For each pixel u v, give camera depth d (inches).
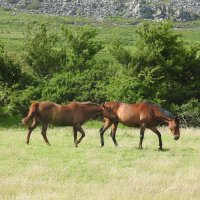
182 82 2080.5
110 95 1875.0
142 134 954.1
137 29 2170.3
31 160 825.5
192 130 1295.5
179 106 1951.3
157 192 606.5
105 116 983.0
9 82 2043.6
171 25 2139.5
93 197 573.6
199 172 726.5
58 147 957.8
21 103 1824.6
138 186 634.2
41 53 2407.7
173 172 758.5
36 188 625.0
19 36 5497.1
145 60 2065.7
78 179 703.7
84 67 2367.1
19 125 1715.1
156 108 954.1
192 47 2107.5
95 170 756.6
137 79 1924.2
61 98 1883.6
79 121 979.9
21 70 2058.3
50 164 794.2
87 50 2442.2
